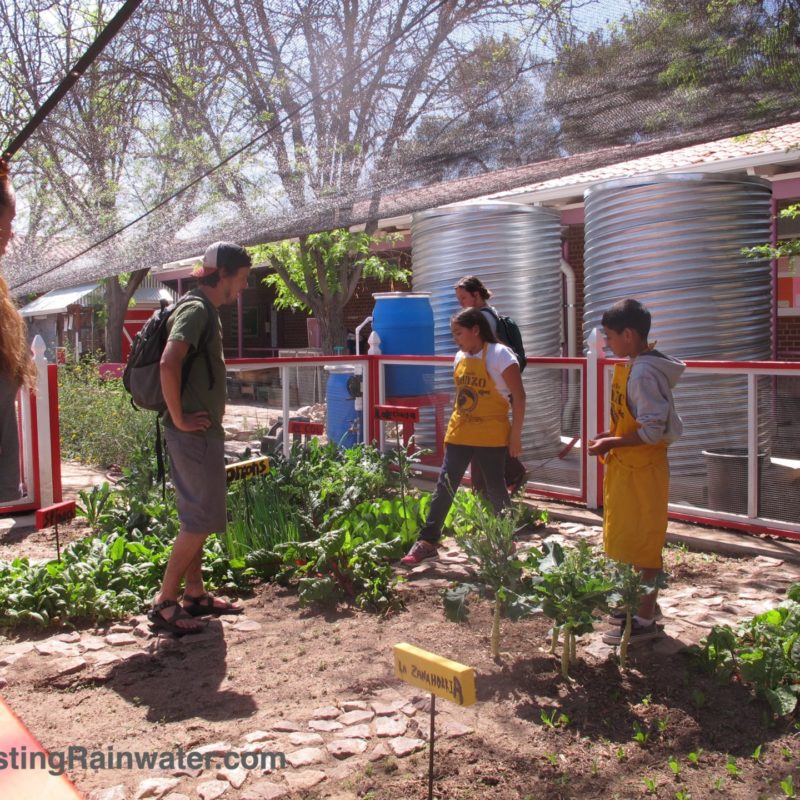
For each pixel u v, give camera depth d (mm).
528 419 7156
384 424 8242
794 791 2771
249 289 24875
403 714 3359
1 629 4406
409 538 5793
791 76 2236
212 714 3418
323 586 4656
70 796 1139
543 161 2482
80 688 3713
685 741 3117
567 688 3570
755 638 3768
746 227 7086
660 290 7035
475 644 4066
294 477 6574
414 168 2438
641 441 3760
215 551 5273
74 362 13398
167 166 2477
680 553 5660
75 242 2896
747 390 6035
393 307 8297
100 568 4883
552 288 8398
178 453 4250
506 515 4250
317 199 2582
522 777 2879
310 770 2949
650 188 7012
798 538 5660
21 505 7086
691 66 2229
